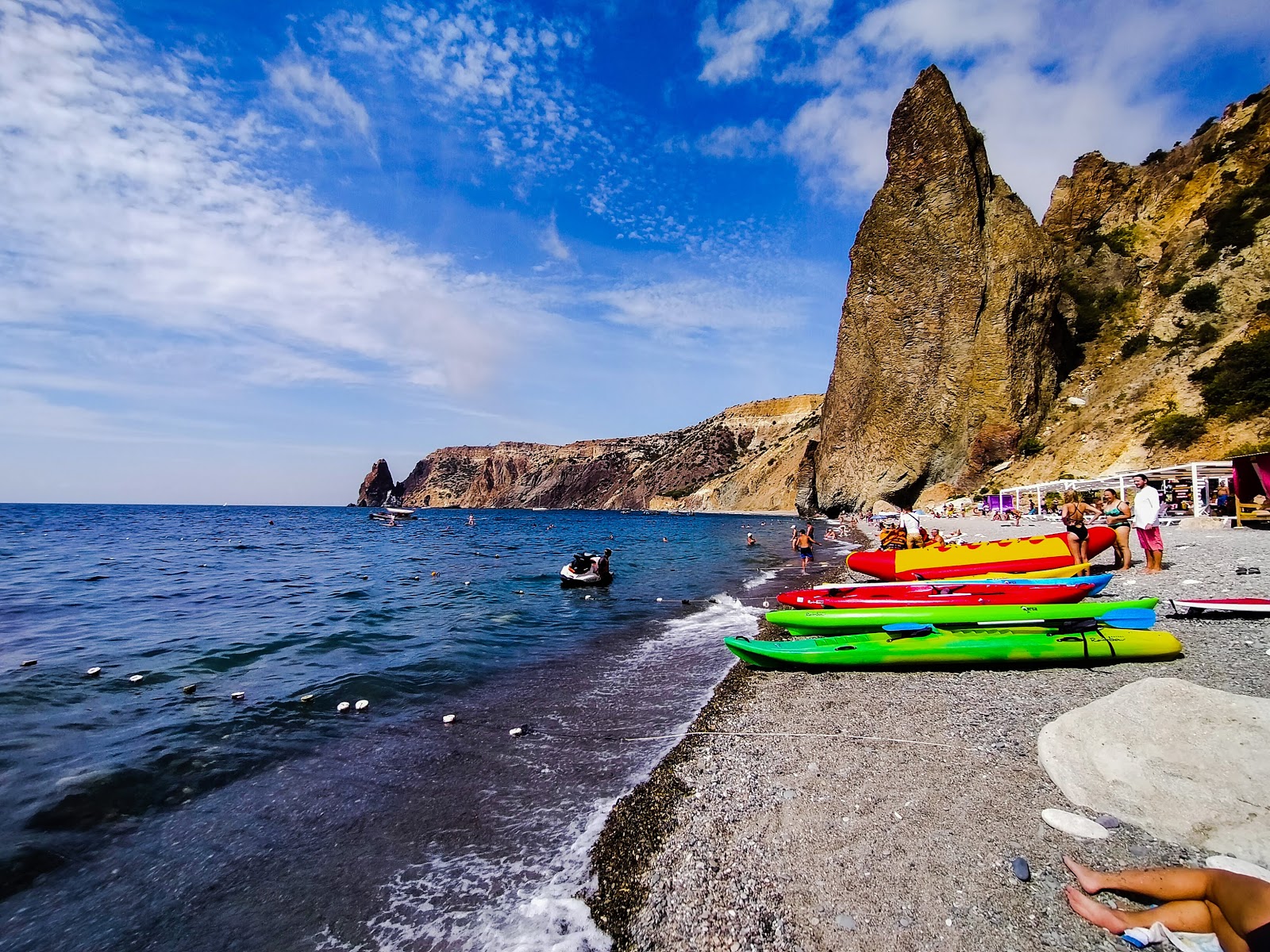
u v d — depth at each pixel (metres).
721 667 9.19
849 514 68.38
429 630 12.63
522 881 4.04
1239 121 60.59
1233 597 9.50
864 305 68.75
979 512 47.03
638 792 5.18
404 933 3.61
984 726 5.77
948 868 3.67
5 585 20.67
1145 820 3.80
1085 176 73.81
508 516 140.25
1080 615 7.80
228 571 25.22
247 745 6.47
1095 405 50.62
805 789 4.91
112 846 4.57
